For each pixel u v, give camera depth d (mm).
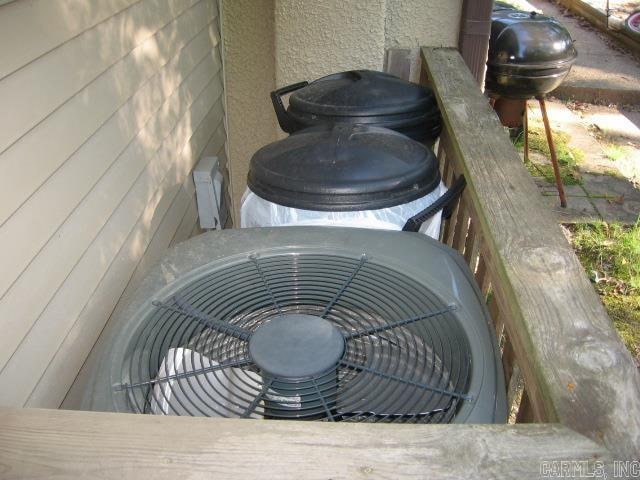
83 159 1531
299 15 2715
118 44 1805
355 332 1208
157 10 2180
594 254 3760
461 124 1910
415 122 2184
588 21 8992
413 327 1217
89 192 1559
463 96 2168
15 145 1215
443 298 1278
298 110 2266
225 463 777
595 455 778
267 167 1675
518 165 1618
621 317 3234
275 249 1452
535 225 1318
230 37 3160
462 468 763
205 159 2771
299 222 1604
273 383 1097
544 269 1156
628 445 792
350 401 1068
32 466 785
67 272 1411
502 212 1373
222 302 1295
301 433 821
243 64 3221
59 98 1410
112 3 1760
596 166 4906
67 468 780
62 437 826
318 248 1452
